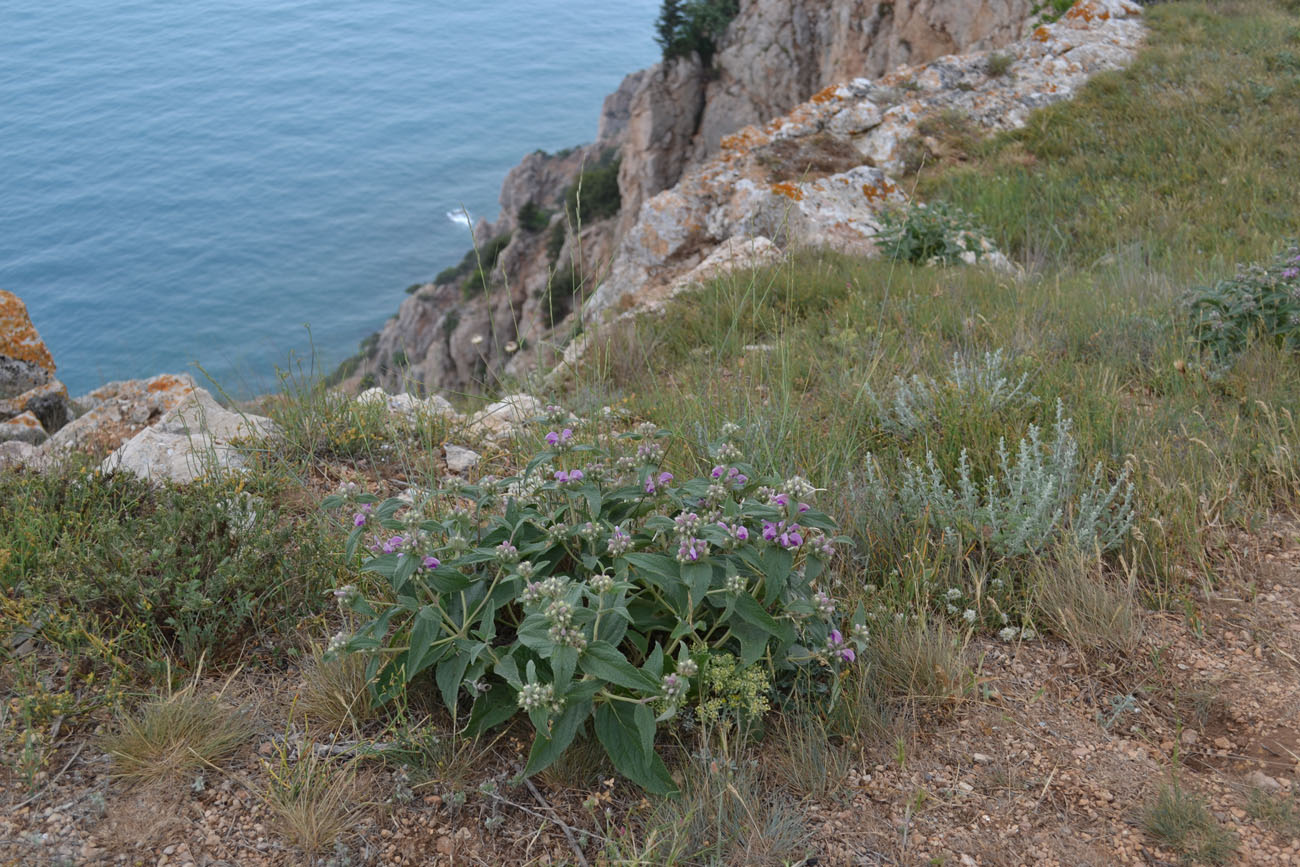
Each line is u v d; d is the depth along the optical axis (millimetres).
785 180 12438
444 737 2709
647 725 2357
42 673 2859
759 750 2758
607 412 4809
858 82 14758
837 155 13469
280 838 2377
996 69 15273
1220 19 16500
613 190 48031
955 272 8516
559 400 5348
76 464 3918
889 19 28922
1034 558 3582
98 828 2363
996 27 23344
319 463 4402
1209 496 4012
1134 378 5434
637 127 38969
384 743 2682
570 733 2451
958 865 2375
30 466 4164
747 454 4105
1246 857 2373
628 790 2613
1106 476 4211
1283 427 4531
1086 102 14234
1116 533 3736
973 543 3664
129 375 6930
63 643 2924
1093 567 3596
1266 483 4242
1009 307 6785
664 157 39000
